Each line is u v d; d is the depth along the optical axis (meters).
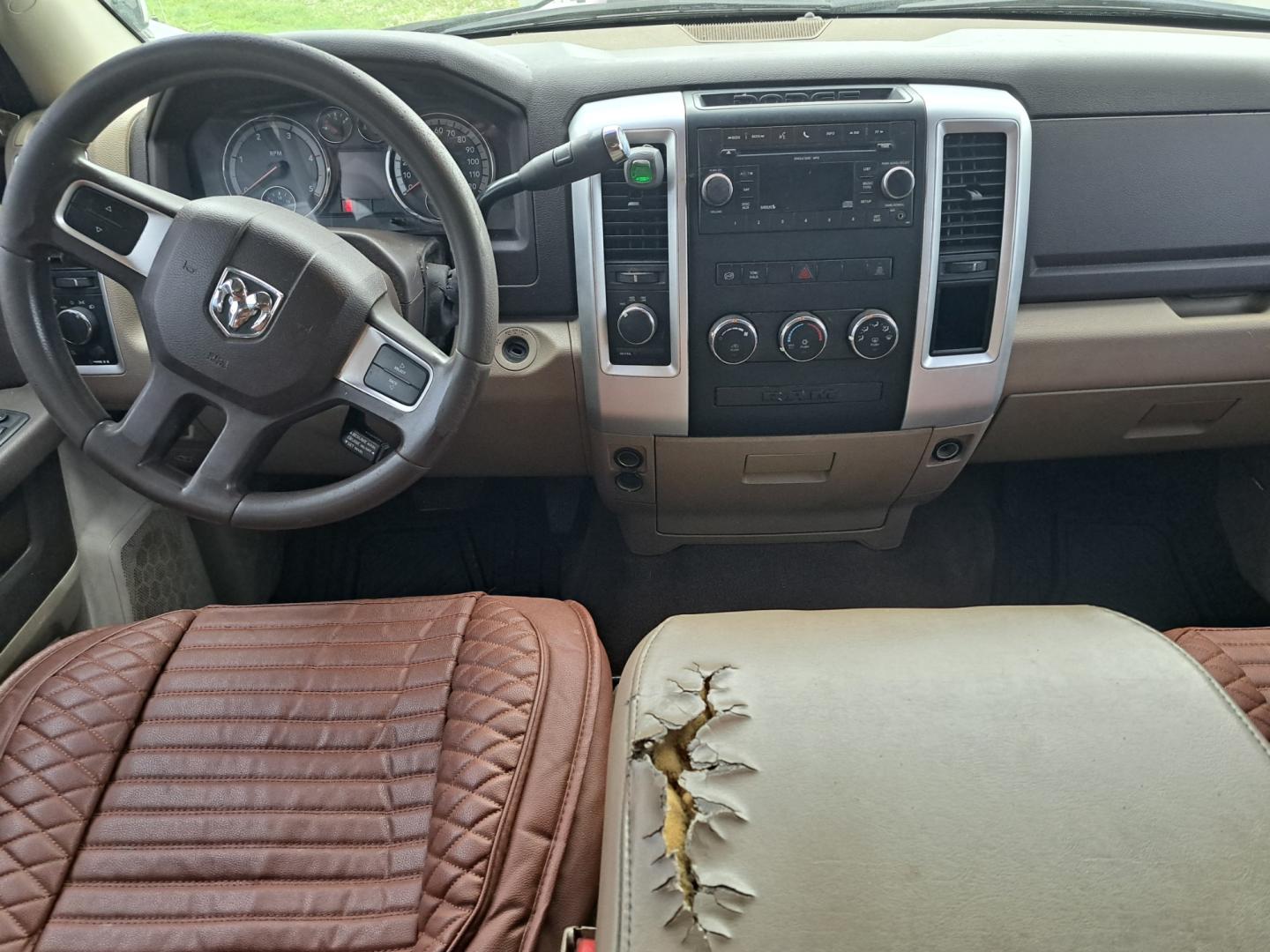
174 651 0.98
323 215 1.28
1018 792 0.60
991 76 1.18
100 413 1.05
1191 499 1.76
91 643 0.98
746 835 0.60
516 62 1.21
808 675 0.71
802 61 1.18
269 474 1.70
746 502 1.56
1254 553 1.61
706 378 1.30
